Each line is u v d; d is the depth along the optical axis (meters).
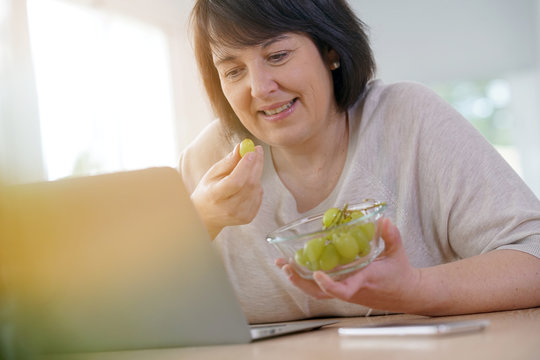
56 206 0.82
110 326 0.89
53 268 0.82
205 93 1.52
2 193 0.59
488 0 5.93
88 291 0.86
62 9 4.13
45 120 3.92
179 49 5.13
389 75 6.20
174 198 0.80
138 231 0.83
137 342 0.90
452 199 1.29
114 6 4.54
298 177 1.47
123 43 4.67
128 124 4.62
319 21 1.26
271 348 0.78
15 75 3.51
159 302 0.86
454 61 6.05
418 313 1.01
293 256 0.85
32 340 0.77
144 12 4.80
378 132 1.43
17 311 0.78
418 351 0.65
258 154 1.17
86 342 0.90
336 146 1.45
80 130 4.15
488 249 1.20
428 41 6.11
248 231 1.48
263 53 1.22
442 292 1.00
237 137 1.55
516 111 6.06
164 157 4.99
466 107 6.56
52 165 3.94
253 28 1.19
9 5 3.53
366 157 1.43
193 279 0.83
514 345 0.64
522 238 1.15
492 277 1.05
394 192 1.41
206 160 1.64
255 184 1.17
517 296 1.05
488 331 0.75
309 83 1.25
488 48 5.96
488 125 6.49
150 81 4.90
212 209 1.19
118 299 0.87
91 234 0.84
